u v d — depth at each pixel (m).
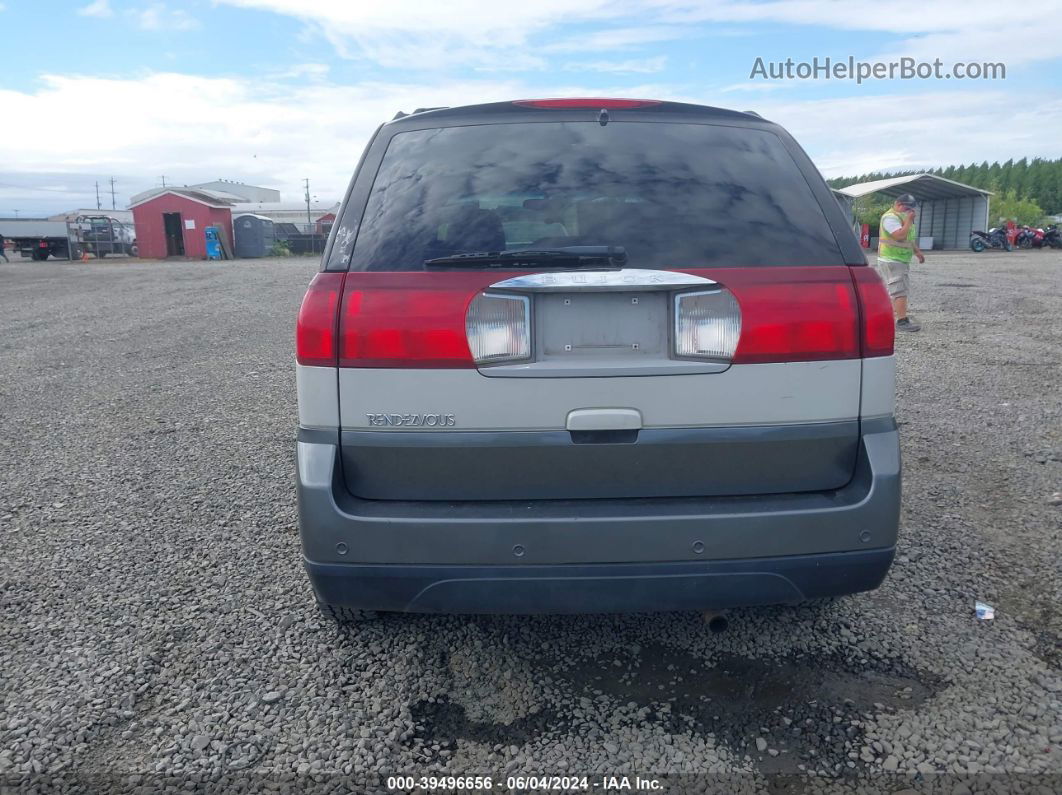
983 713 2.89
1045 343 9.95
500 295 2.64
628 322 2.69
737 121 3.11
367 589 2.71
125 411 7.29
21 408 7.46
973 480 5.09
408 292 2.66
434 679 3.17
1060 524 4.40
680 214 2.78
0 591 3.87
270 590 3.86
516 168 2.91
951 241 40.81
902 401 7.10
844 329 2.71
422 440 2.68
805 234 2.79
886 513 2.71
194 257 42.16
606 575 2.66
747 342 2.66
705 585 2.69
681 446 2.69
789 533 2.67
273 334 11.75
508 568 2.65
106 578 4.00
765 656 3.28
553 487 2.71
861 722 2.87
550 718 2.93
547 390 2.65
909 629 3.44
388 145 3.06
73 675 3.19
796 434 2.71
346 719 2.94
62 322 13.75
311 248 46.62
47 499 5.07
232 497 5.07
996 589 3.74
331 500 2.67
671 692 3.07
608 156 2.93
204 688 3.12
